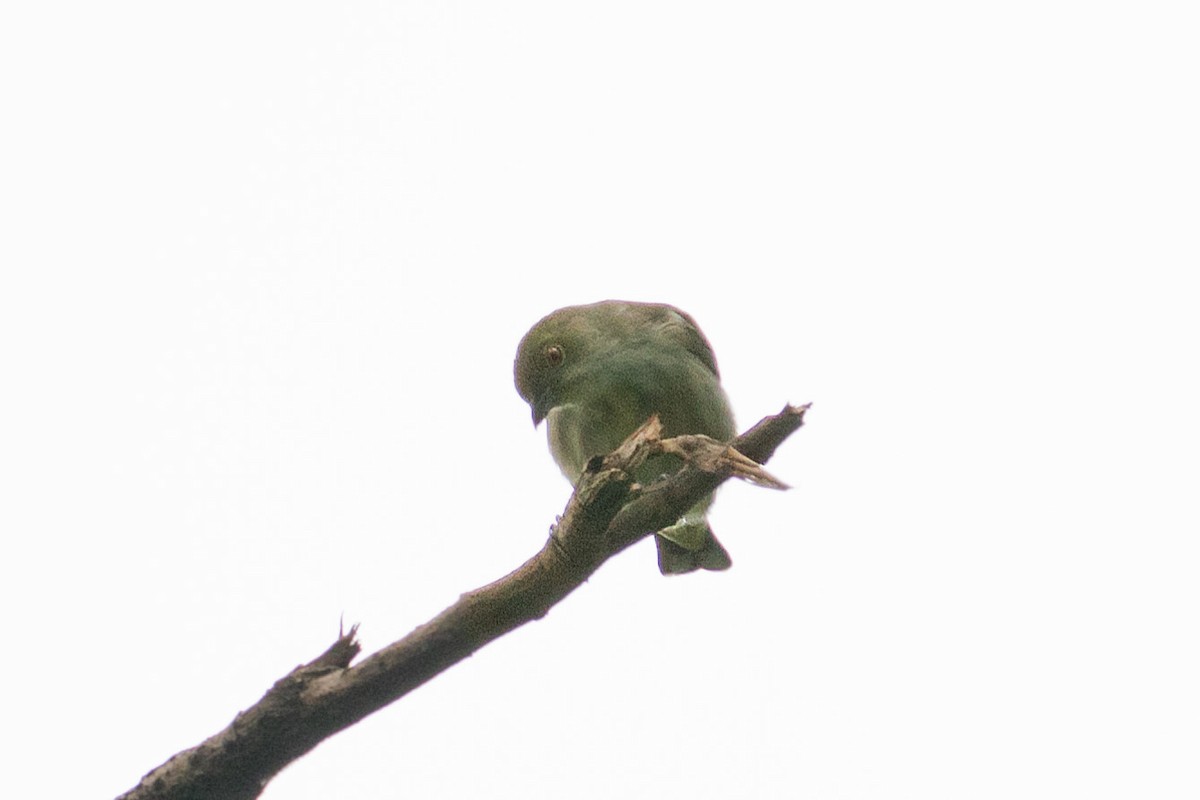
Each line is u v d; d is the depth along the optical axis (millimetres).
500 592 8078
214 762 7953
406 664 7973
